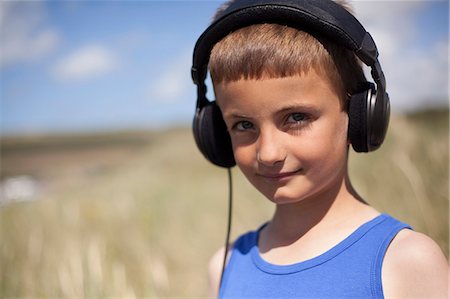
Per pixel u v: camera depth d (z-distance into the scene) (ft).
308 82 3.08
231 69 3.13
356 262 3.20
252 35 3.12
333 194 3.50
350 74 3.28
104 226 12.89
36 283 8.64
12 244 10.25
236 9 3.22
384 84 3.32
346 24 3.12
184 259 11.23
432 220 7.47
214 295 4.18
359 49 3.12
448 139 9.64
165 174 24.26
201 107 3.93
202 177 22.00
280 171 3.17
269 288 3.49
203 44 3.45
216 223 13.76
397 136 10.84
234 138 3.39
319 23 3.07
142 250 10.93
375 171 9.81
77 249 9.24
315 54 3.08
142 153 44.70
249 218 11.15
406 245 3.11
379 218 3.36
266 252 3.76
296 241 3.59
